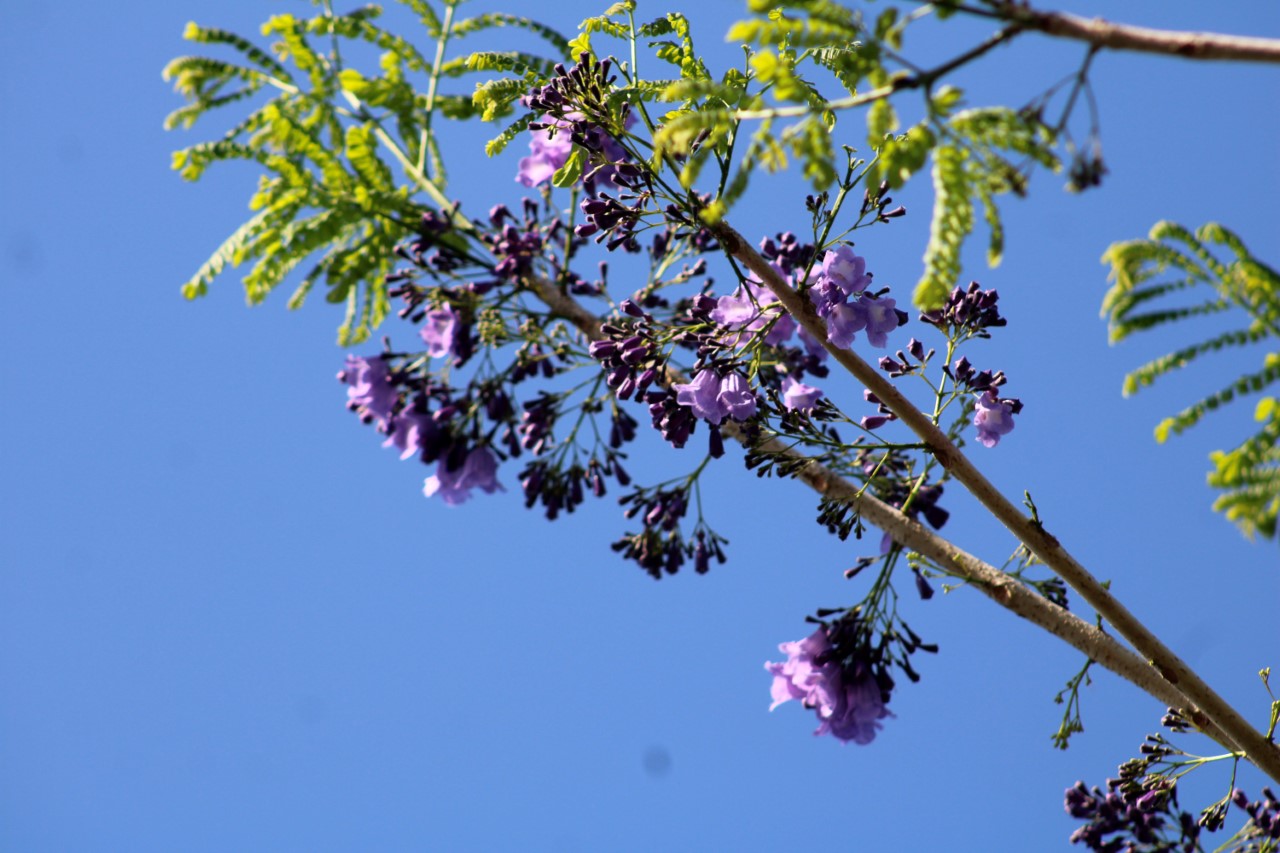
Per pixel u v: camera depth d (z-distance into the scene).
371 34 6.91
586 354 6.27
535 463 6.42
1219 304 3.36
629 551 6.41
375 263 6.41
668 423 5.30
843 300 4.92
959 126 3.29
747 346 5.15
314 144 6.38
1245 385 3.25
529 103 5.09
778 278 4.89
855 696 5.41
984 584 5.30
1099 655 5.20
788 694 5.53
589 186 5.26
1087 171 3.20
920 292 3.22
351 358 6.36
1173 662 4.97
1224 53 2.96
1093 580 4.96
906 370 5.39
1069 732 5.31
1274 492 3.15
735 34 3.25
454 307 6.23
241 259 6.26
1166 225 3.43
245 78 6.73
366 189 6.33
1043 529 4.96
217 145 6.29
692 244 6.25
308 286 6.53
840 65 3.49
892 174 3.34
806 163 3.43
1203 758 5.48
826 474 5.61
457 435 6.37
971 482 5.02
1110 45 3.06
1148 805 5.54
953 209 3.24
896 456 5.81
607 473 6.41
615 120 4.98
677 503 6.38
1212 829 5.58
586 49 5.27
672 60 5.20
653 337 5.33
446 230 6.42
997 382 5.26
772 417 5.48
